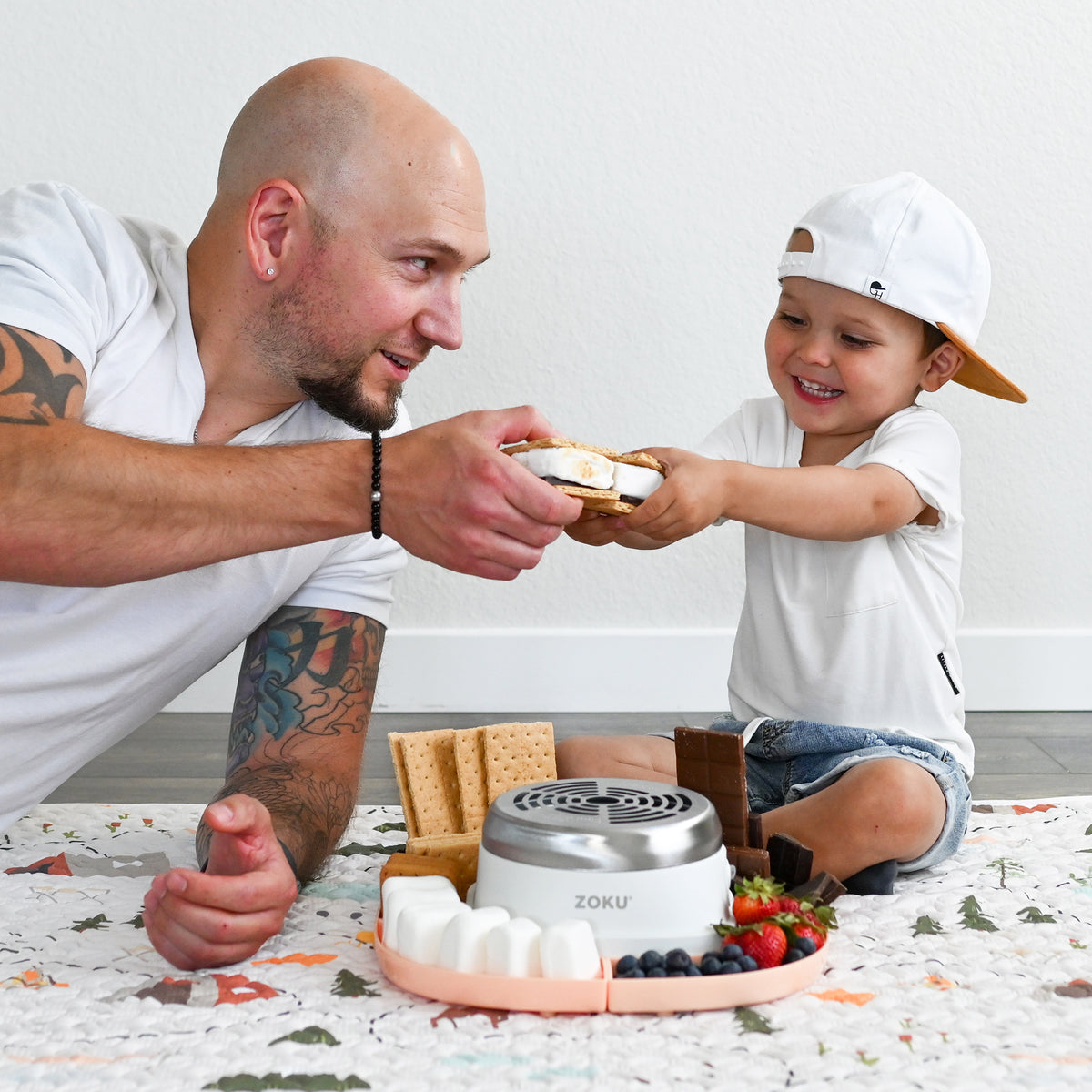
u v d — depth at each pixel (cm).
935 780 112
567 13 212
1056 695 219
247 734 115
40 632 106
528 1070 73
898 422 133
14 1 208
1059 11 214
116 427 102
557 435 102
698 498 113
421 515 89
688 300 216
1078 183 216
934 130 215
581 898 85
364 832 133
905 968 90
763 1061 74
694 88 213
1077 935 97
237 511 88
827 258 130
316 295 104
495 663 216
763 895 88
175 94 211
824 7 213
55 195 106
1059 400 218
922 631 130
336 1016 81
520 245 214
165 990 85
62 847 124
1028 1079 72
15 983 86
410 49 212
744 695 137
